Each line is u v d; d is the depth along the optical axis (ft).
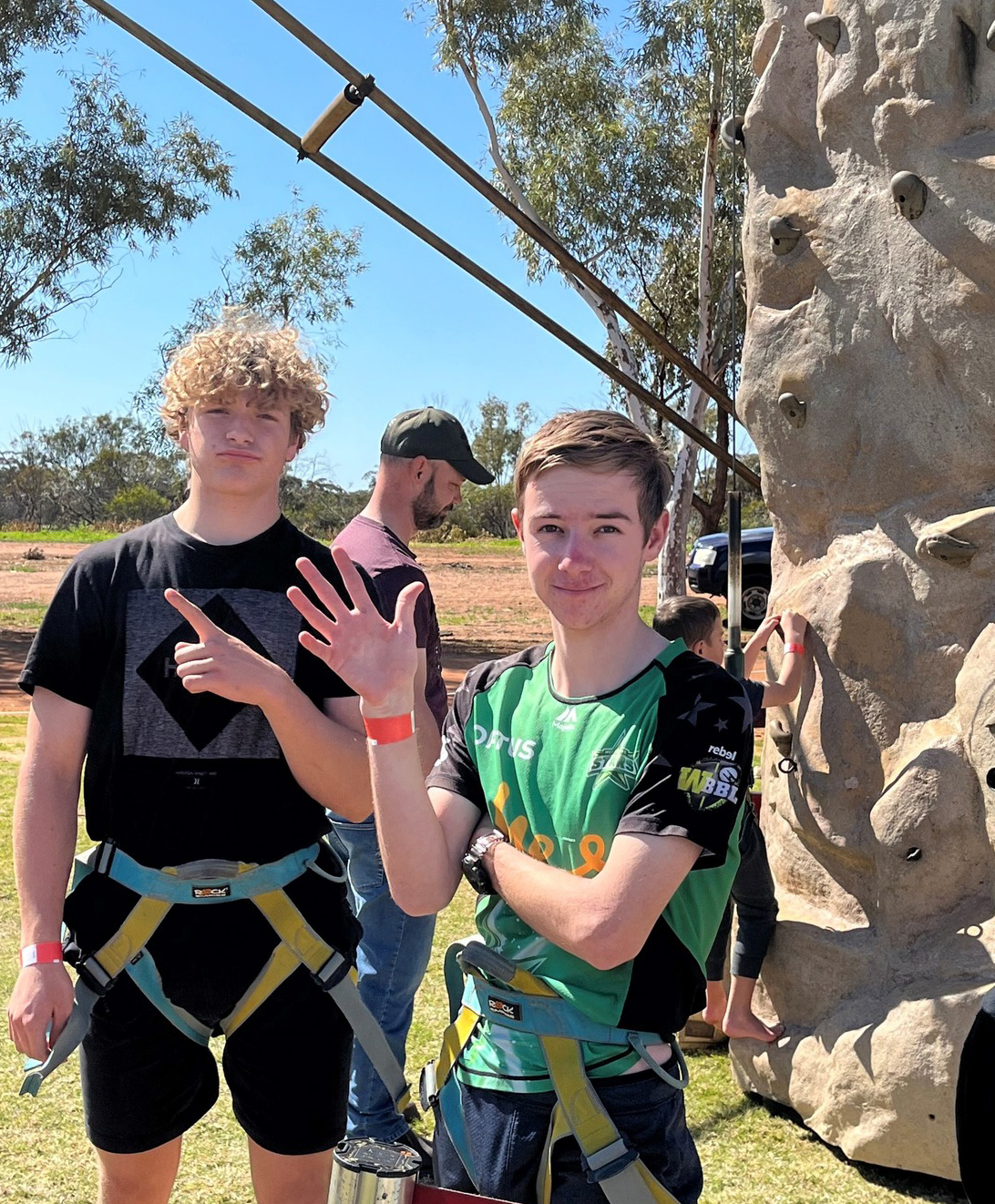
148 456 254.47
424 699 11.16
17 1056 13.12
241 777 7.73
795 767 12.29
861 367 11.78
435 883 6.17
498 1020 6.02
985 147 10.77
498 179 60.95
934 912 11.18
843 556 11.98
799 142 12.53
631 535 6.08
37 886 7.62
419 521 12.31
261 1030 7.75
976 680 10.87
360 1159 5.17
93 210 66.90
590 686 6.17
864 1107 10.88
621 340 56.70
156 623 7.83
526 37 55.83
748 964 12.07
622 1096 5.84
